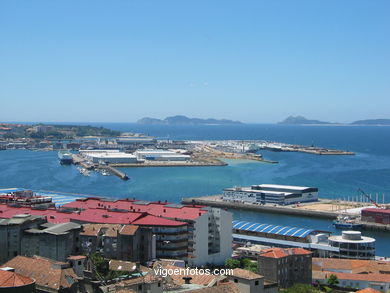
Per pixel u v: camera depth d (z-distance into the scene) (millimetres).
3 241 197500
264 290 159250
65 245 187875
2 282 120312
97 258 174375
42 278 146250
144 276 149125
